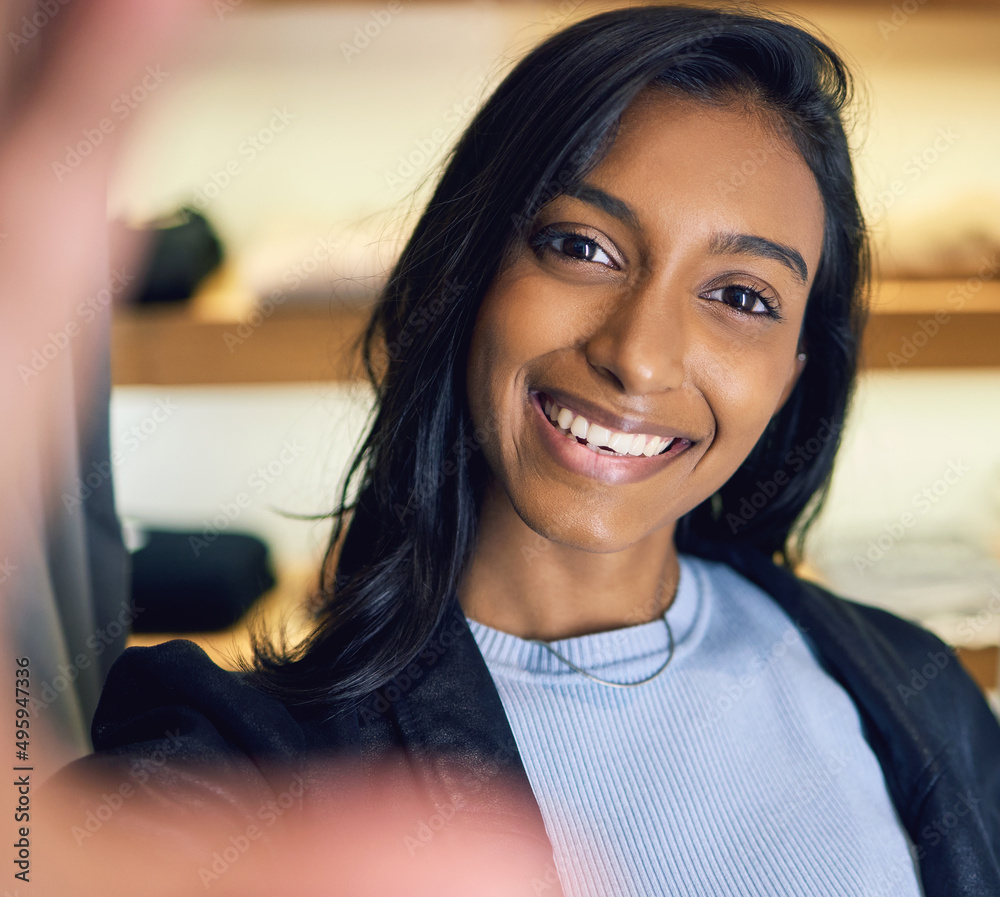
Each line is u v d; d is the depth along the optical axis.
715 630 0.77
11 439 0.60
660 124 0.58
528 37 1.32
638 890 0.60
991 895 0.72
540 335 0.58
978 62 1.43
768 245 0.59
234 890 0.48
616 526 0.61
